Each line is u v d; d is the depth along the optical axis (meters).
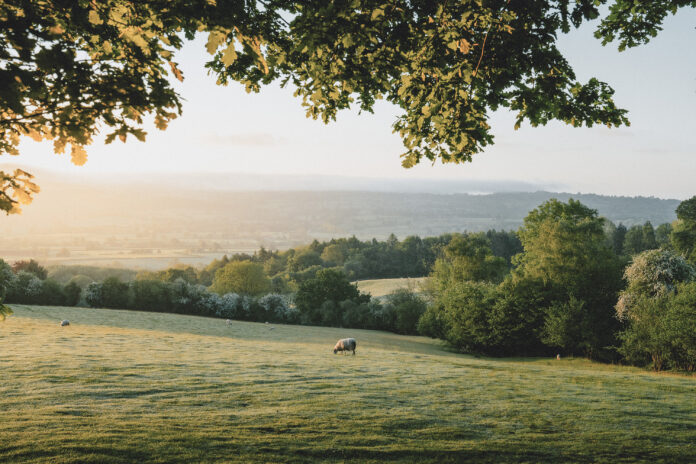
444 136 7.77
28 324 42.38
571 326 47.97
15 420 10.59
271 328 68.56
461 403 15.29
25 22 4.28
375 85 7.87
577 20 6.12
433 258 172.00
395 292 90.12
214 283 115.88
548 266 54.25
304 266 181.12
